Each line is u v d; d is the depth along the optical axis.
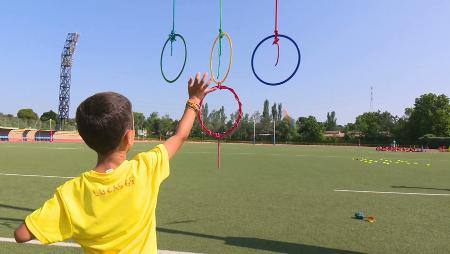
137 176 1.79
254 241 5.66
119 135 1.72
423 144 64.69
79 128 1.72
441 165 20.97
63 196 1.75
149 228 1.83
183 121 2.14
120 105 1.74
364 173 15.62
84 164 17.50
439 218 7.32
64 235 1.73
